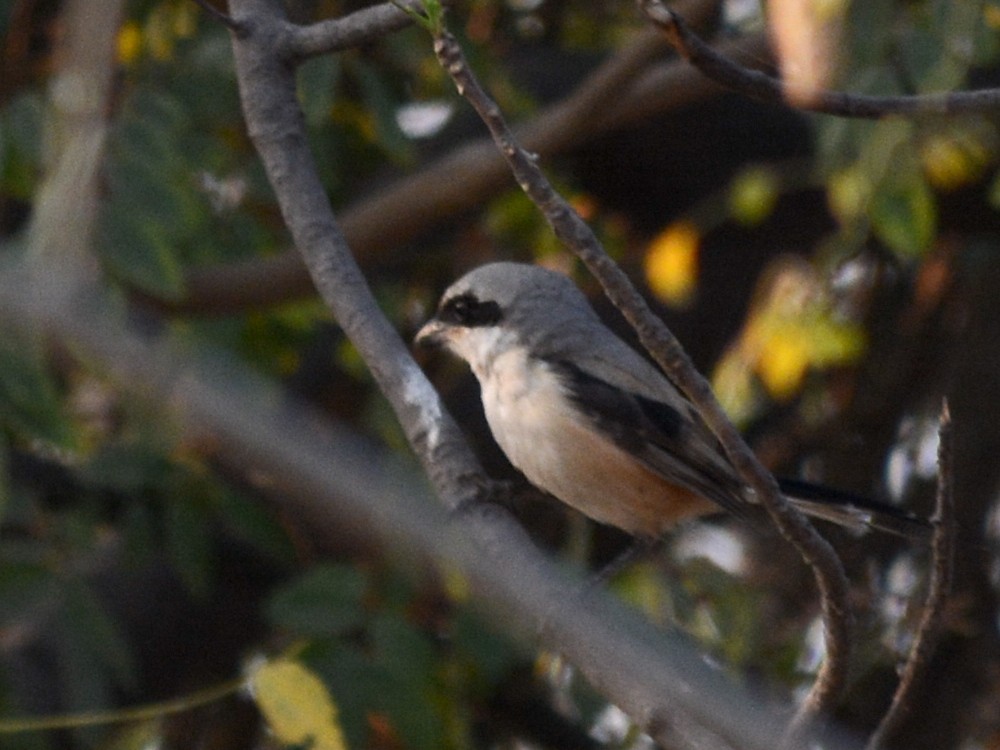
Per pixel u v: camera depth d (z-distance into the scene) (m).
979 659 12.72
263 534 10.62
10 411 8.58
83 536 10.40
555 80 13.15
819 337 11.87
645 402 9.09
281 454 10.02
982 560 13.05
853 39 9.10
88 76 9.14
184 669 11.98
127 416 10.78
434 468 7.96
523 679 12.62
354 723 9.05
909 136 9.82
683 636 9.91
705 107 11.91
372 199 12.11
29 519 10.30
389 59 12.12
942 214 12.33
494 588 7.68
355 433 11.68
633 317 6.17
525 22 13.76
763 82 7.16
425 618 11.02
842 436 13.69
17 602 9.81
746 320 13.22
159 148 9.05
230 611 11.86
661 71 11.55
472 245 13.52
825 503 8.82
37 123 9.18
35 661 10.52
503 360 9.25
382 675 9.17
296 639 11.27
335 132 12.62
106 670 10.41
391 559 10.05
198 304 11.50
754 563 12.32
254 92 8.54
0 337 8.50
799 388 13.78
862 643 11.80
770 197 11.88
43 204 8.81
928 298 13.54
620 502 9.29
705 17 10.45
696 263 12.64
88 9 9.22
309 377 13.38
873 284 13.57
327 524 10.31
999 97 7.31
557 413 9.04
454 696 10.76
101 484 10.48
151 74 11.18
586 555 11.09
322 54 8.59
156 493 10.95
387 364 8.04
